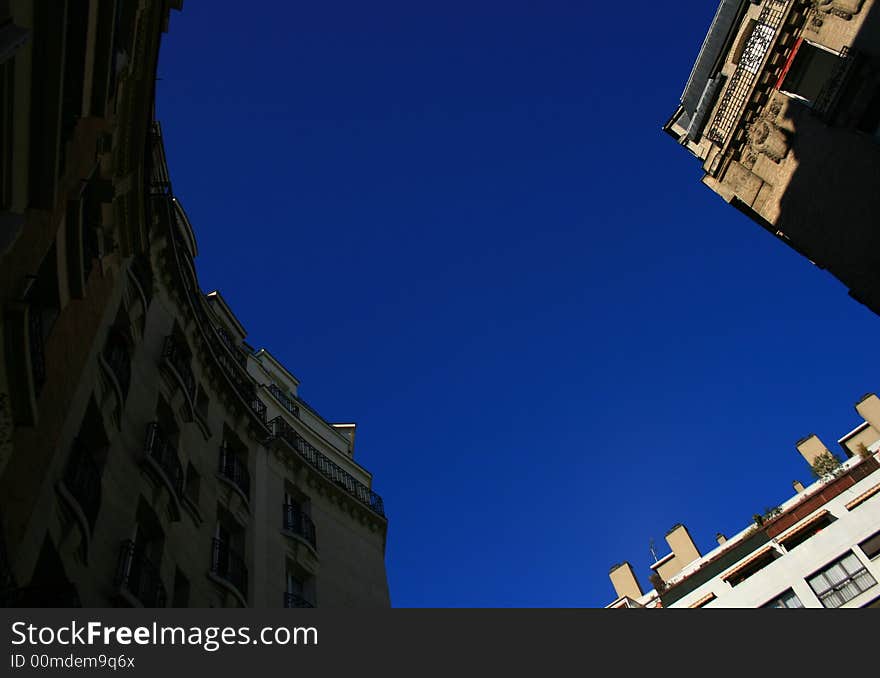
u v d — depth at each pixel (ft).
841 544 112.06
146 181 54.60
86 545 40.75
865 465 118.62
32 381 30.78
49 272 35.99
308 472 84.94
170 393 62.23
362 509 90.99
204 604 54.29
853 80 56.18
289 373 102.32
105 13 36.91
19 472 33.60
